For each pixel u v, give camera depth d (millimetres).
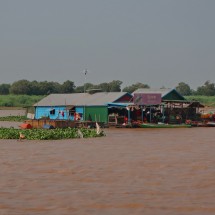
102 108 146875
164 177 47469
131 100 152750
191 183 44188
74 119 149625
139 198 38188
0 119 191500
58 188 42469
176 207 35219
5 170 53156
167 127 137750
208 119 153625
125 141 90250
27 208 35250
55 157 64750
